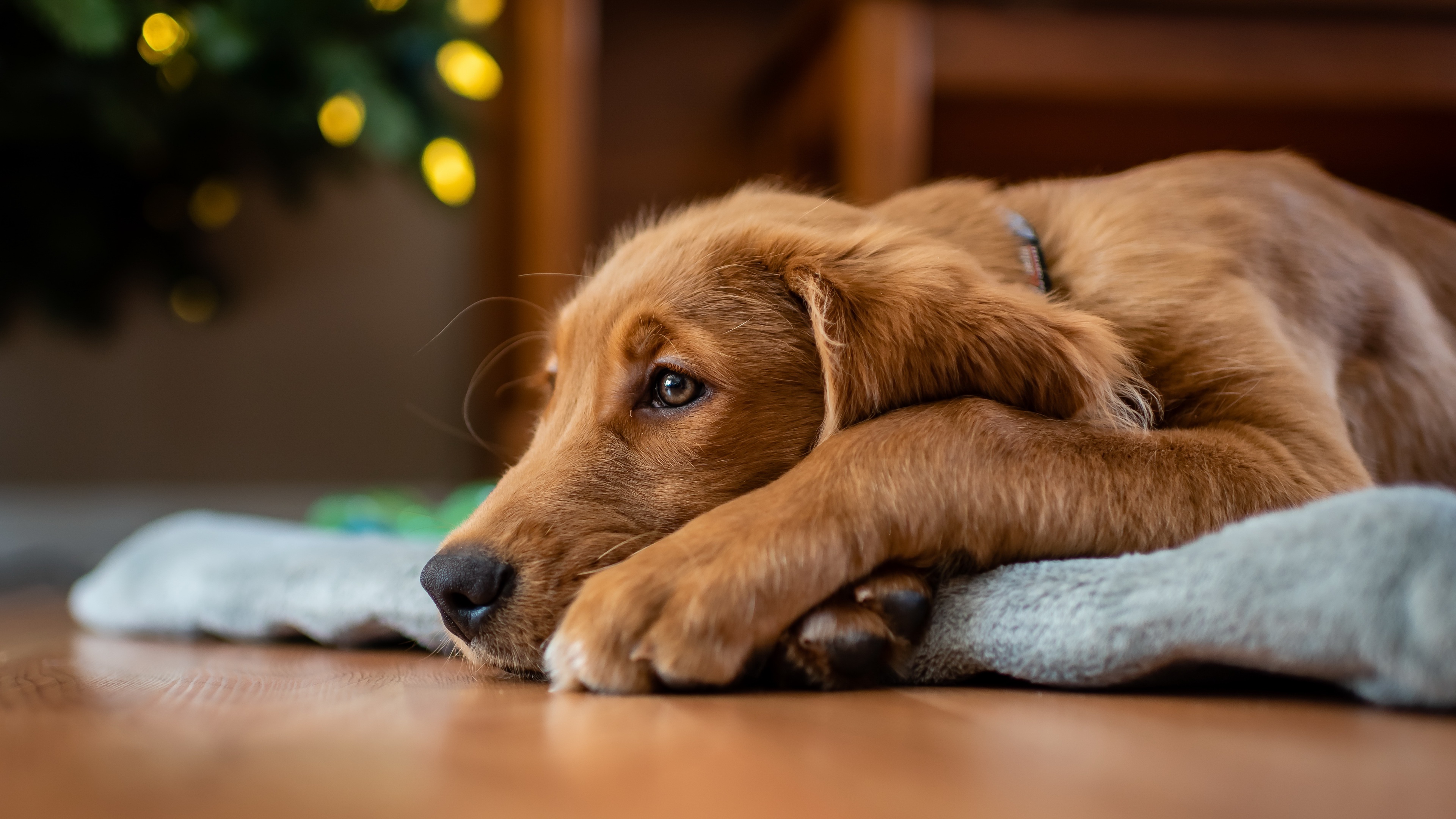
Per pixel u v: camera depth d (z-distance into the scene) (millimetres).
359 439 1918
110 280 1627
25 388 1830
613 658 515
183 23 1110
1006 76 1345
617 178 1913
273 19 1174
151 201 1570
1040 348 581
